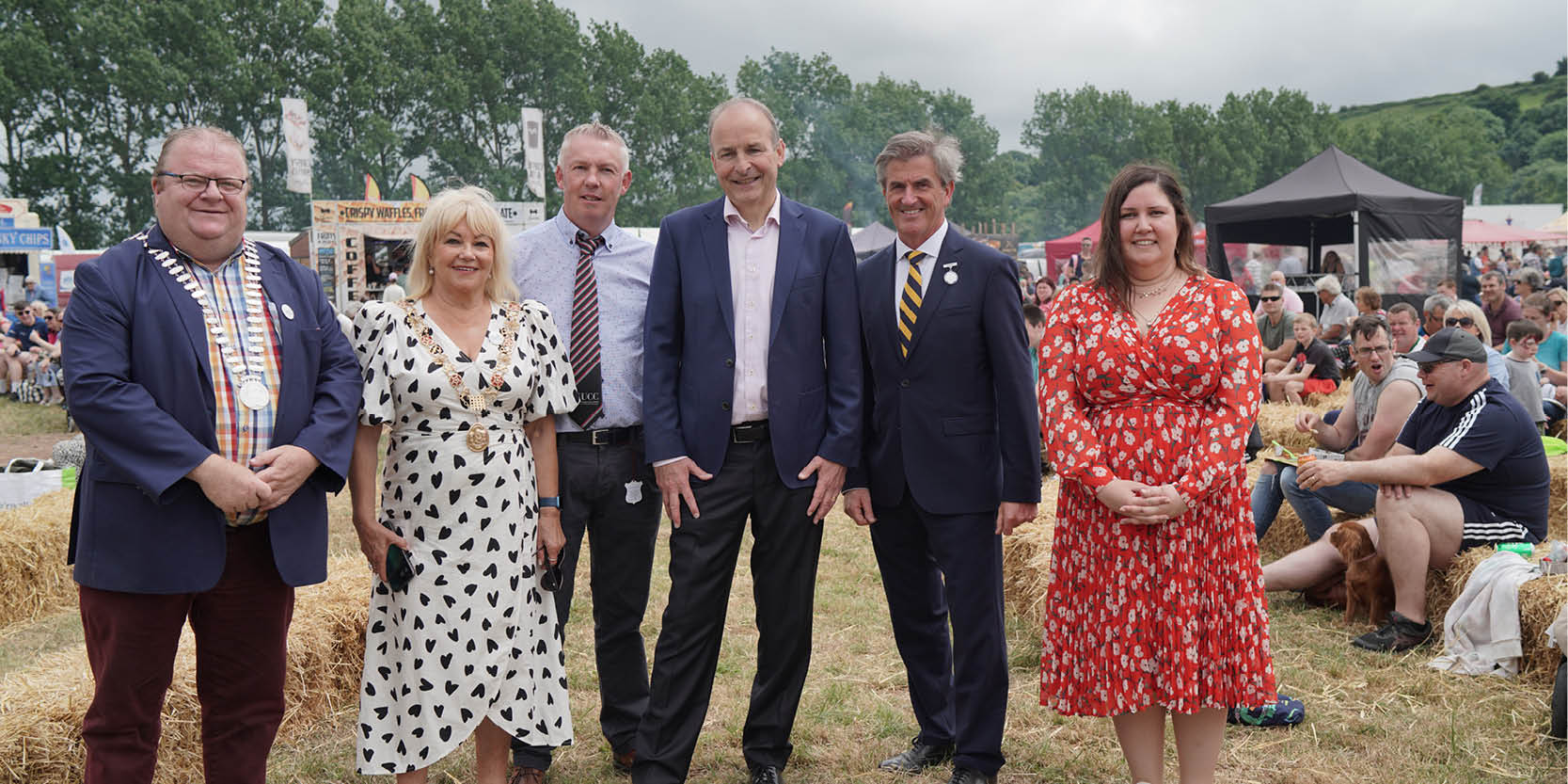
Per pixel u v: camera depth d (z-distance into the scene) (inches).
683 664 122.3
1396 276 523.8
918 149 120.7
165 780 129.8
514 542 111.3
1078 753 137.8
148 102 2222.0
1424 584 174.2
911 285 123.5
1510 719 144.1
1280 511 235.0
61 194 2236.7
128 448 94.2
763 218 121.8
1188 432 108.7
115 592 97.7
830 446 120.8
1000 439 122.6
